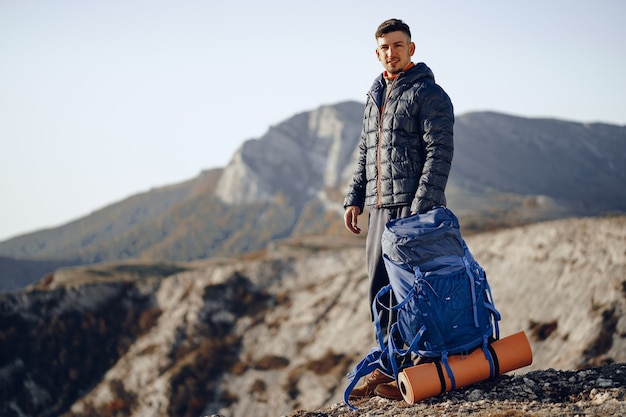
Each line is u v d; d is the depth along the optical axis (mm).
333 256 73125
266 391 57719
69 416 65562
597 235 43094
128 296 80125
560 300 41031
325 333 60875
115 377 67562
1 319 77062
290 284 72188
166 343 69250
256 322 68375
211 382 61969
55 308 78125
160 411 60219
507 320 43781
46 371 71875
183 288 77625
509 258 50344
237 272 76125
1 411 67000
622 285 36812
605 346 33406
